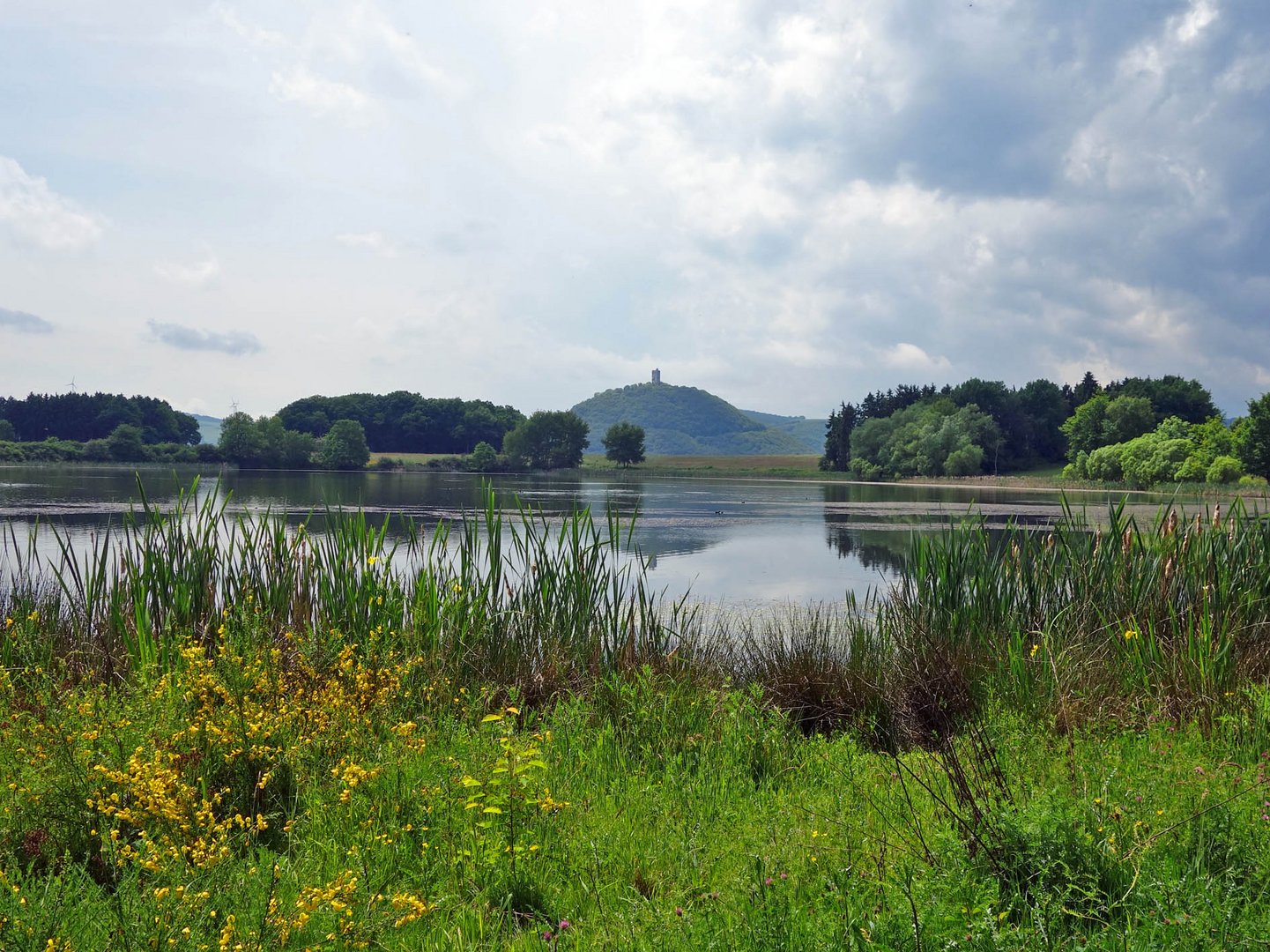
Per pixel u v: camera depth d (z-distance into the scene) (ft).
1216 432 263.08
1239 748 17.25
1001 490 253.85
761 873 11.41
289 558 26.32
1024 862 11.53
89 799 12.81
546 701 22.12
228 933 9.62
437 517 106.73
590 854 13.07
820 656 25.58
